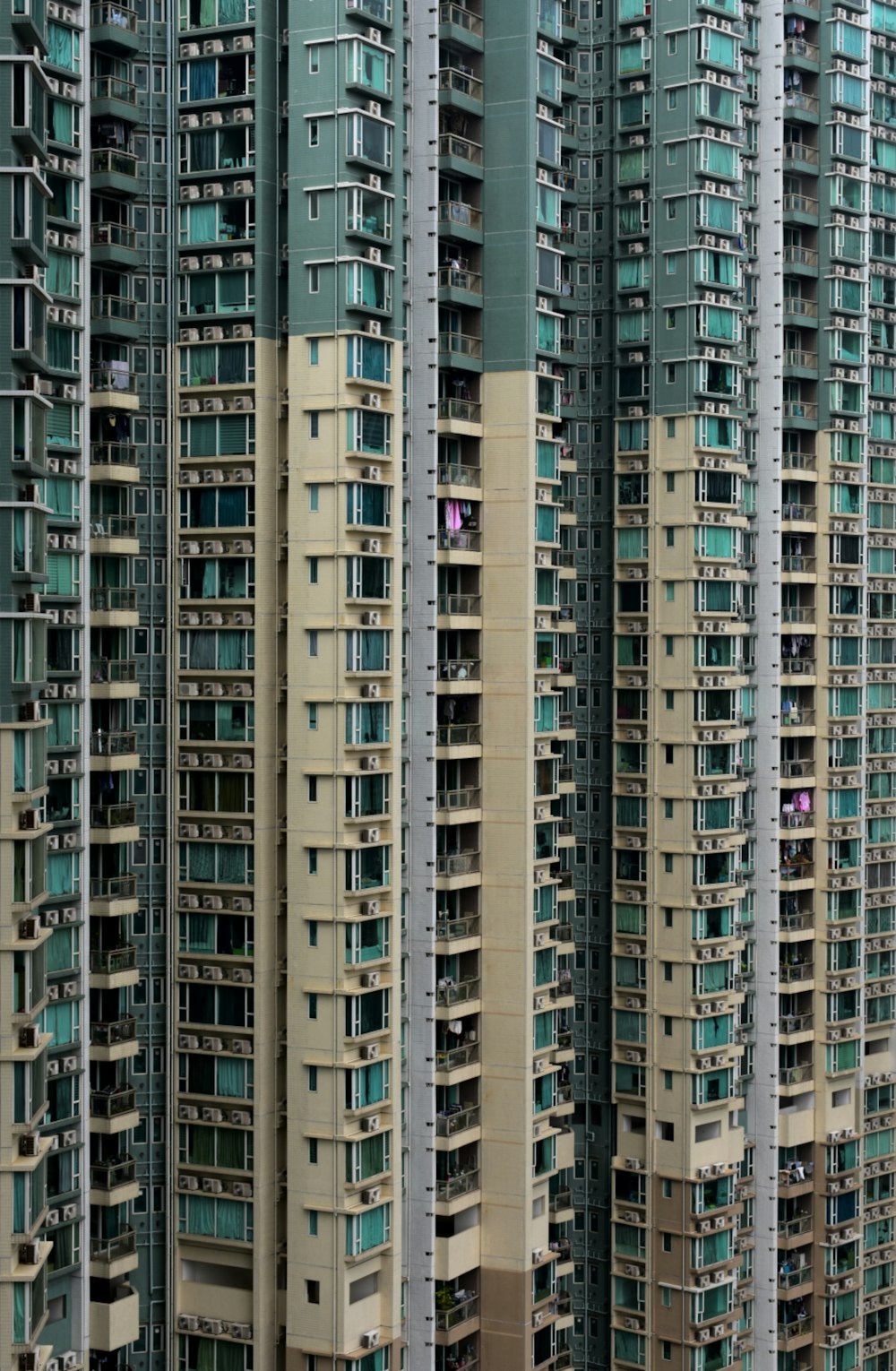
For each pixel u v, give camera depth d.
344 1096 69.69
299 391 70.56
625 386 92.38
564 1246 85.31
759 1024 97.31
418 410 76.31
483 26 79.69
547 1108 80.38
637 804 92.06
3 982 53.72
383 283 71.06
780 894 98.94
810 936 99.69
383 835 71.25
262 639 71.06
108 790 70.06
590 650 94.38
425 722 76.31
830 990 100.12
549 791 80.50
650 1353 91.56
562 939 87.38
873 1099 104.19
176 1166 71.88
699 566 90.31
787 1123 98.38
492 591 79.56
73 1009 64.56
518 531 79.00
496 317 79.56
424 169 75.94
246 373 71.19
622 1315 92.31
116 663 69.44
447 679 77.94
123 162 70.38
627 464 92.44
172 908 72.00
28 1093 53.69
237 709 71.31
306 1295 70.44
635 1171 91.81
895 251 106.31
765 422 97.31
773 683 97.00
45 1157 55.88
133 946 69.88
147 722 72.19
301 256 70.50
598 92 93.19
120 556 70.56
